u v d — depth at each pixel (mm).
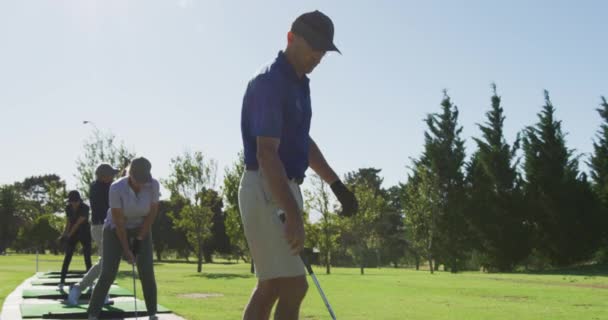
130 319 6223
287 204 2477
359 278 19656
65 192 31453
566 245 35781
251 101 2605
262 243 2725
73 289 7445
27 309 6754
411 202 43812
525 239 37875
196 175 33625
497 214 38688
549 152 36094
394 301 9984
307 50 2639
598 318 7645
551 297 11211
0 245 90875
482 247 40250
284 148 2760
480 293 12133
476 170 40531
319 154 3195
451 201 41781
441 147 42531
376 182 68750
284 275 2717
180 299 9633
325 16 2662
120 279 16922
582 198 35406
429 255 42000
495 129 39188
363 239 46156
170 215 35062
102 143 31188
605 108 35219
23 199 97438
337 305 9180
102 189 7988
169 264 49500
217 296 10406
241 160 35000
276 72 2613
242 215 2783
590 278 20422
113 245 6090
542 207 36688
